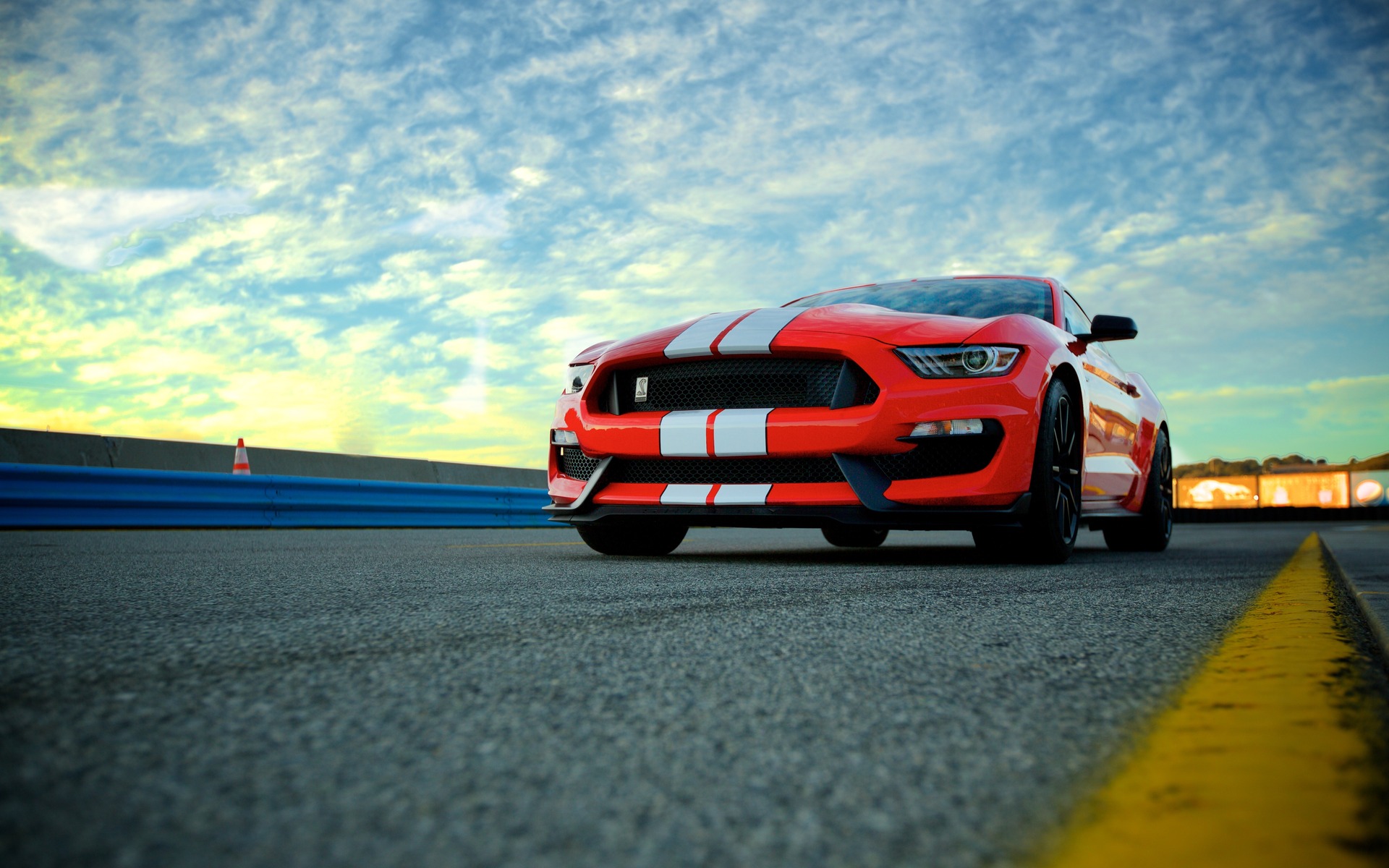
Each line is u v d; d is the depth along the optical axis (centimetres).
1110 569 284
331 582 214
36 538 438
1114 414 384
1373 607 165
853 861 53
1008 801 64
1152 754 75
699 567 271
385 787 66
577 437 322
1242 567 294
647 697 95
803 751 76
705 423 290
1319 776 67
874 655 120
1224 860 53
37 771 68
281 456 780
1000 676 107
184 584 206
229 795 64
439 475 898
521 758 73
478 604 171
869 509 272
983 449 272
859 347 278
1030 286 370
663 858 54
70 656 114
